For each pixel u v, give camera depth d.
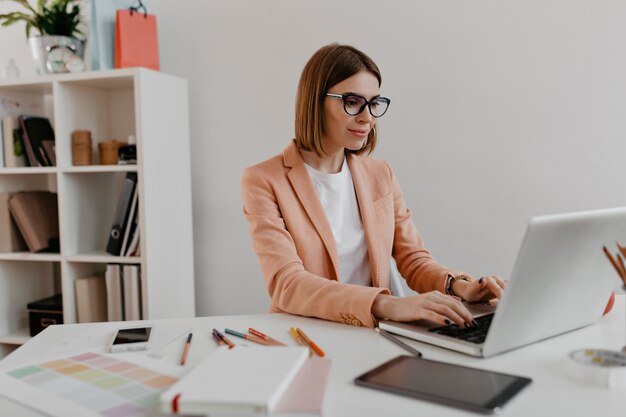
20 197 2.36
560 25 2.05
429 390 0.72
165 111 2.28
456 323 0.98
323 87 1.40
